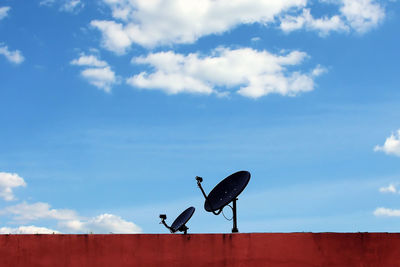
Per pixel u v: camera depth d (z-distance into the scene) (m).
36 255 8.86
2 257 8.77
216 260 9.16
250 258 9.22
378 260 9.43
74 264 8.91
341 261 9.36
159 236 9.17
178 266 9.09
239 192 10.89
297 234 9.41
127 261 9.02
